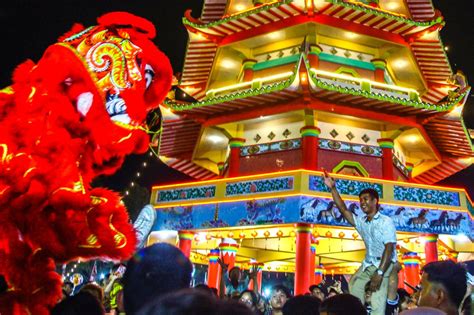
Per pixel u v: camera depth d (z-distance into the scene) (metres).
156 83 7.13
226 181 22.72
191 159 30.09
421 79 28.11
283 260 30.06
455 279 4.67
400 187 21.80
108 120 6.38
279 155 24.50
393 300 7.79
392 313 10.28
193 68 28.83
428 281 4.76
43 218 5.58
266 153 24.92
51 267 5.74
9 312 5.26
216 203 22.55
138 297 3.61
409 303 11.52
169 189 24.28
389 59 27.59
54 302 5.62
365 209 8.12
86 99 6.32
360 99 23.12
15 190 5.46
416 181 32.47
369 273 7.98
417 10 27.83
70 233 5.65
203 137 27.42
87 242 5.89
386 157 24.67
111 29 6.83
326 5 24.05
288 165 24.03
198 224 22.70
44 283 5.57
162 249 3.82
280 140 24.83
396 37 26.16
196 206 23.11
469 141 27.05
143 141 6.82
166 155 30.34
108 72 6.47
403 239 23.44
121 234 6.17
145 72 6.82
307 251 19.91
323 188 20.84
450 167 30.72
